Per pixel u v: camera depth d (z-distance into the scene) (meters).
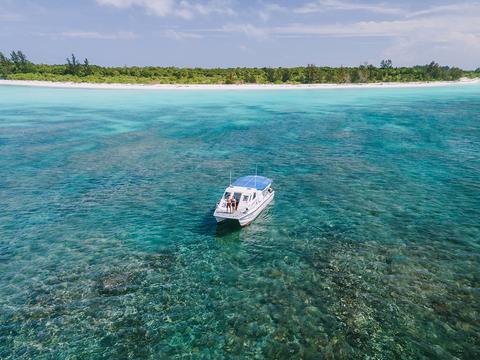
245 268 23.25
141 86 140.50
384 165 44.47
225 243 26.53
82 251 25.55
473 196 34.03
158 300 20.23
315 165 45.03
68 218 30.78
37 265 23.77
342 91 136.62
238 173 42.38
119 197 35.34
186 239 27.20
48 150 52.94
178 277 22.42
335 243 25.98
